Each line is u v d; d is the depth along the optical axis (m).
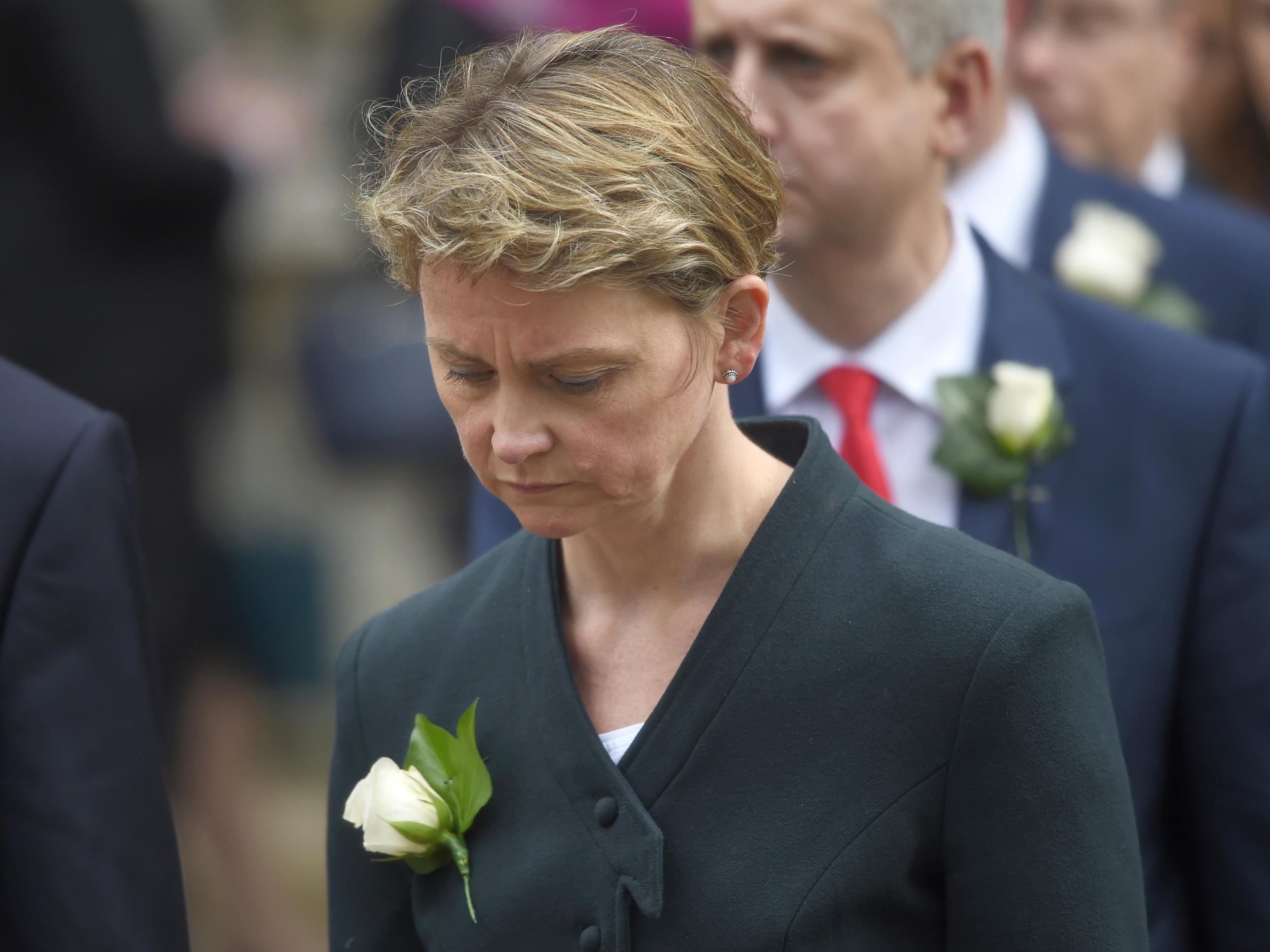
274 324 23.67
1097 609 8.90
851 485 6.73
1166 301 11.74
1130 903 6.27
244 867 18.11
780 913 6.13
